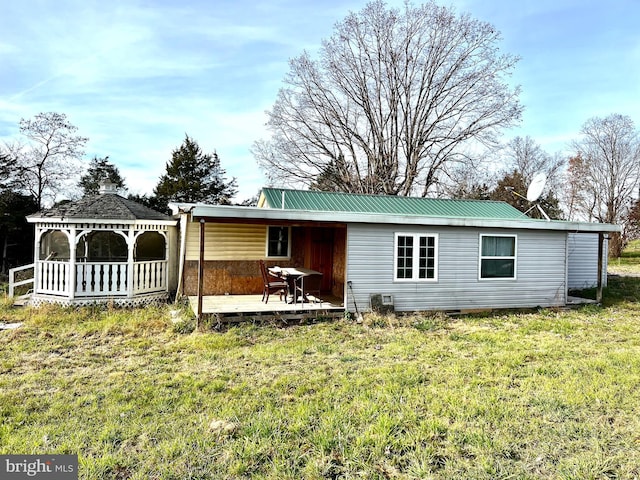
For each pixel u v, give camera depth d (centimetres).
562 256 1034
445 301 937
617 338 714
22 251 1791
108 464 302
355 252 871
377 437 342
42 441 336
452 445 333
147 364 554
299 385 470
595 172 2866
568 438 347
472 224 916
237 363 559
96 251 1101
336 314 852
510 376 502
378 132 2517
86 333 714
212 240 1051
